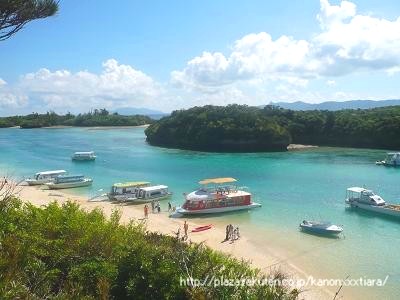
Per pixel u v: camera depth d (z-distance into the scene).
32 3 13.77
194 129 145.75
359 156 117.25
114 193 63.41
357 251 38.06
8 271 9.24
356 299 27.61
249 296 11.48
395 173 86.19
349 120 148.38
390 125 135.25
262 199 62.12
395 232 44.69
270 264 34.44
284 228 46.47
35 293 10.15
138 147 149.00
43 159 115.06
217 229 46.31
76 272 13.29
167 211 56.03
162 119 170.12
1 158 117.00
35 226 15.86
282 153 129.12
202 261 12.85
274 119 158.12
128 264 13.15
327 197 63.25
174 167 98.44
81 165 102.94
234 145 137.62
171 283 11.96
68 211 18.72
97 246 16.02
